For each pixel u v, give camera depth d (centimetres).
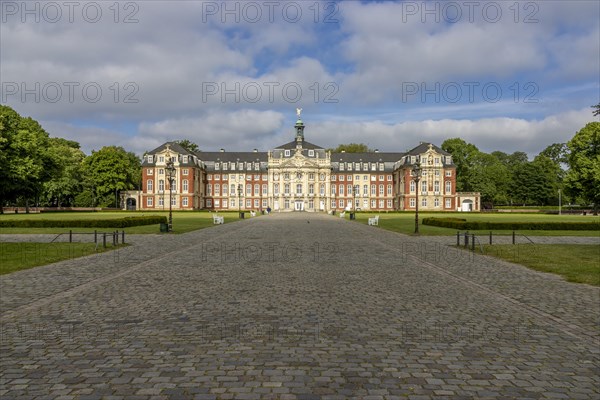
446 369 674
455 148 13000
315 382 623
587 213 9150
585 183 7362
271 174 14050
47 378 634
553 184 12406
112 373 651
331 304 1082
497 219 6075
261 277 1461
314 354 732
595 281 1409
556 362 705
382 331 860
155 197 12581
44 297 1156
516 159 17175
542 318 965
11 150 6850
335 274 1529
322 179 14125
